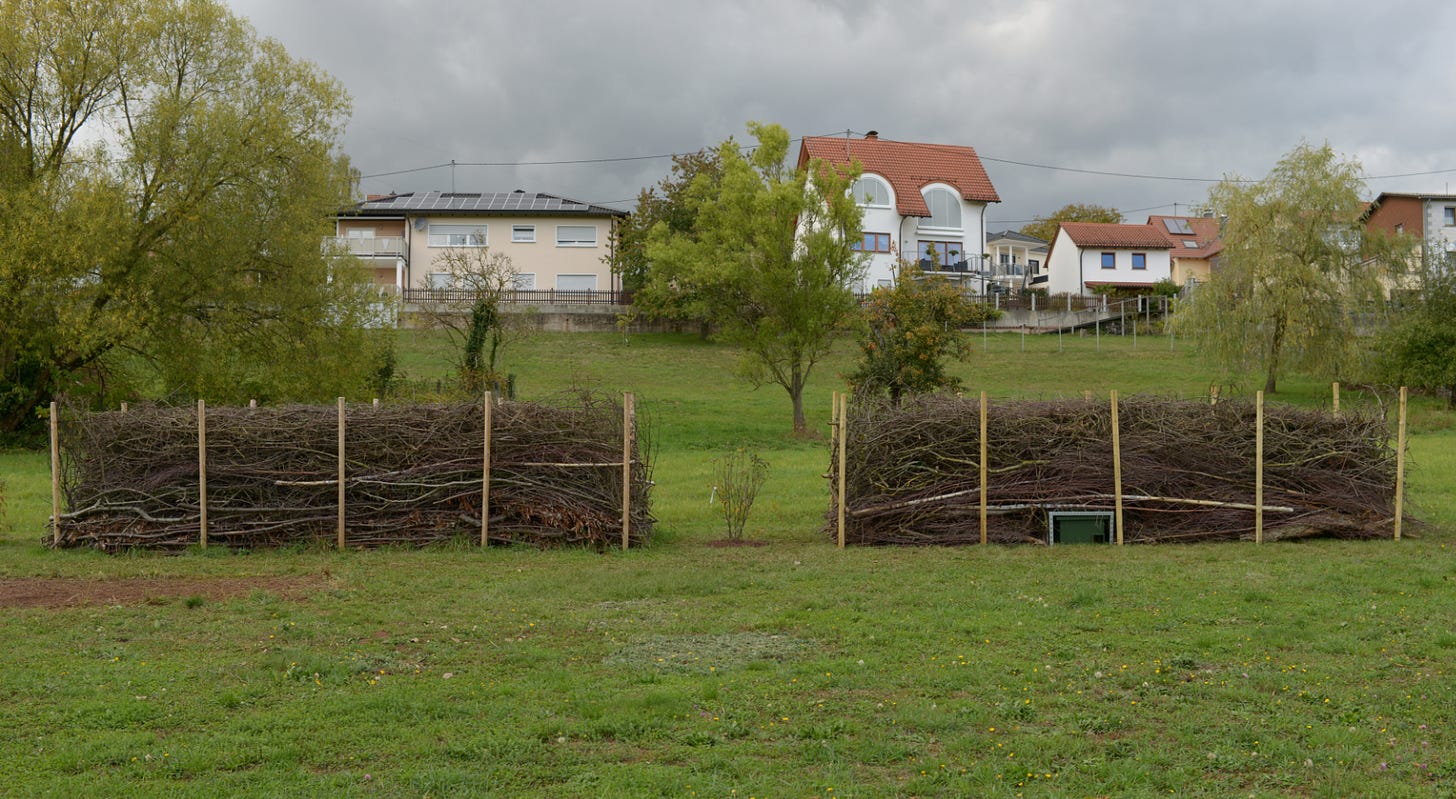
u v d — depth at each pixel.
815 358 37.75
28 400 33.09
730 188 36.91
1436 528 16.59
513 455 15.59
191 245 32.22
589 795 6.16
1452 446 29.55
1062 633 9.84
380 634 10.05
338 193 35.22
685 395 43.69
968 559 14.26
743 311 37.91
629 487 15.62
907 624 10.23
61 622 10.52
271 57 34.06
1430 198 62.72
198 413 15.59
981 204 70.31
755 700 7.89
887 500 15.91
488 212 66.25
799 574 13.13
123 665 8.85
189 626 10.36
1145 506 15.80
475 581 12.81
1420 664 8.73
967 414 15.90
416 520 15.52
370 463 15.62
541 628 10.28
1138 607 10.98
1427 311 42.62
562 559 14.55
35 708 7.71
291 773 6.49
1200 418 16.19
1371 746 6.88
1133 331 60.97
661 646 9.55
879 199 67.44
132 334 31.84
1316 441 16.00
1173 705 7.72
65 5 32.69
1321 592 11.68
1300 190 44.25
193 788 6.23
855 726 7.30
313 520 15.45
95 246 30.66
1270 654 9.04
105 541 15.28
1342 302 43.50
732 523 17.02
